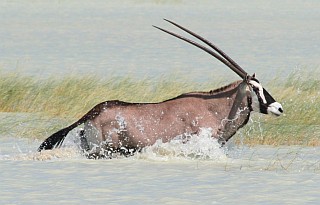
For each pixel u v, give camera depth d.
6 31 122.38
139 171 35.25
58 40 110.50
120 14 159.38
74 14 157.50
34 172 34.84
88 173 34.69
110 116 38.44
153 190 31.28
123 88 60.59
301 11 173.38
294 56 93.75
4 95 56.97
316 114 50.62
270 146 43.12
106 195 30.34
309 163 37.72
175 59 90.31
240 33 124.00
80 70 79.00
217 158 38.69
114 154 38.69
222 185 32.28
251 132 45.47
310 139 44.53
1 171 35.06
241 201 29.39
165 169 35.81
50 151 38.66
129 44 107.06
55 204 28.83
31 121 50.53
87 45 104.75
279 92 60.91
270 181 33.12
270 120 49.69
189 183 32.66
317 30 130.00
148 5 184.38
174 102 39.06
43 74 75.44
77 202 29.16
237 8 179.62
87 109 54.16
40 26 131.62
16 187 31.67
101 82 65.19
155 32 125.38
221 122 39.03
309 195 30.39
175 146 38.69
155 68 81.38
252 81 39.16
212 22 144.00
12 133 46.62
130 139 38.44
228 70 80.88
